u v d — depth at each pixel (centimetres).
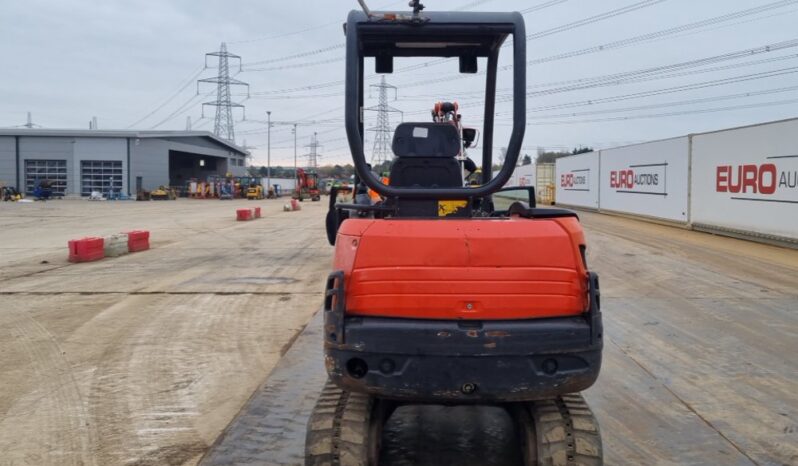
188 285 1119
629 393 584
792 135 1419
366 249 362
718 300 970
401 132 488
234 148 7800
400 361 349
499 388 348
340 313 355
